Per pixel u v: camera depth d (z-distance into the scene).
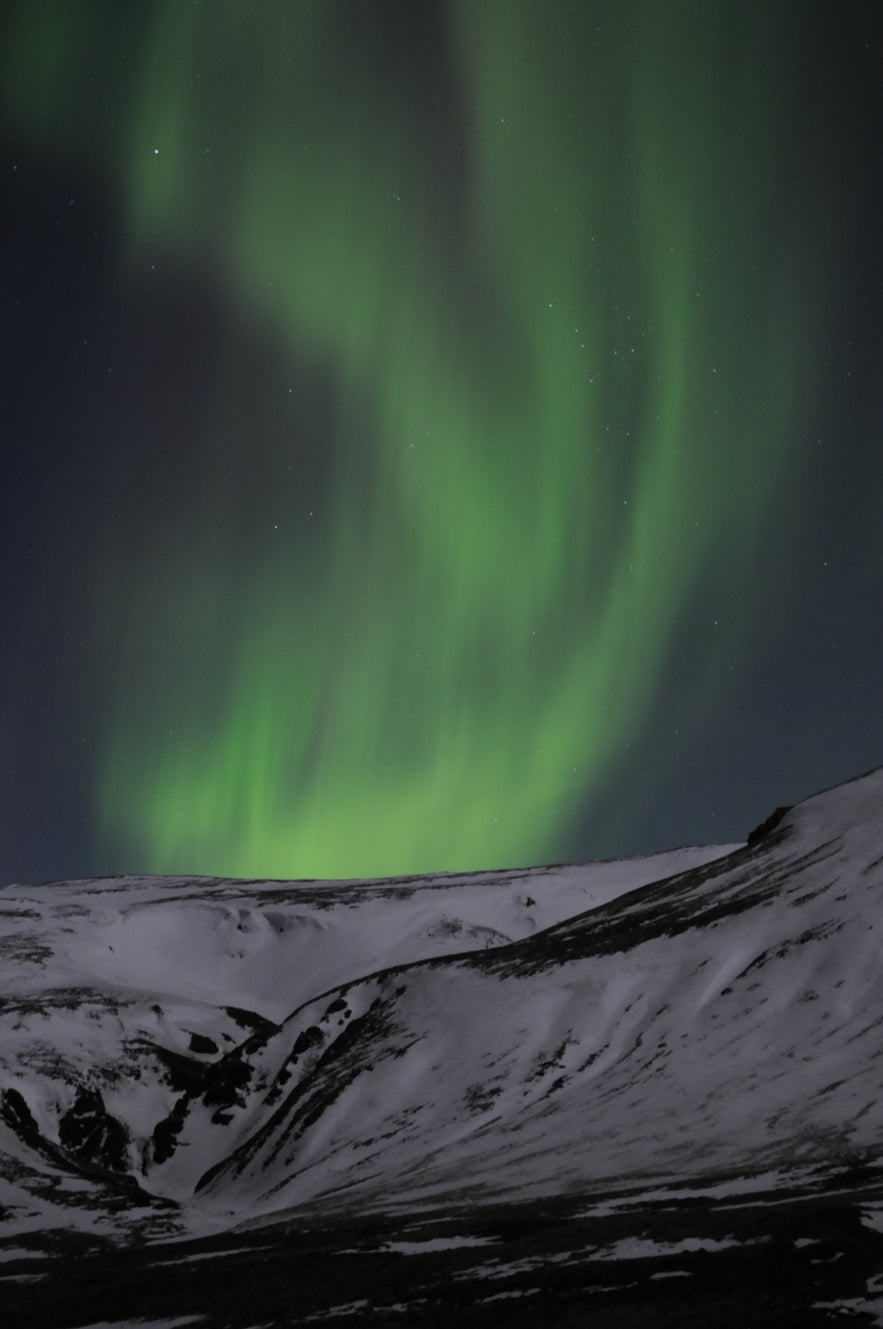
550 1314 27.53
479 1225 40.53
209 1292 36.78
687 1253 30.75
